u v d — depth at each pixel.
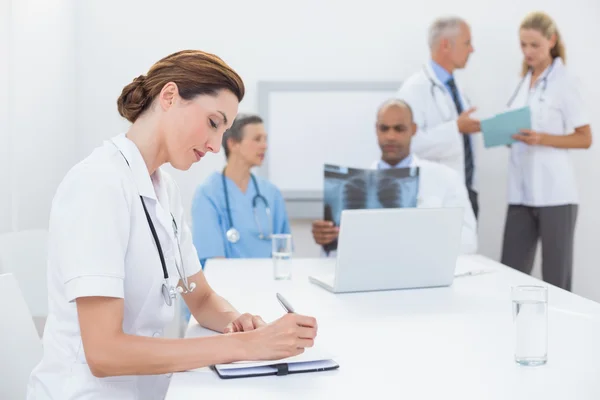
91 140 3.81
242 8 3.85
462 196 3.17
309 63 3.89
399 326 1.60
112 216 1.24
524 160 3.59
